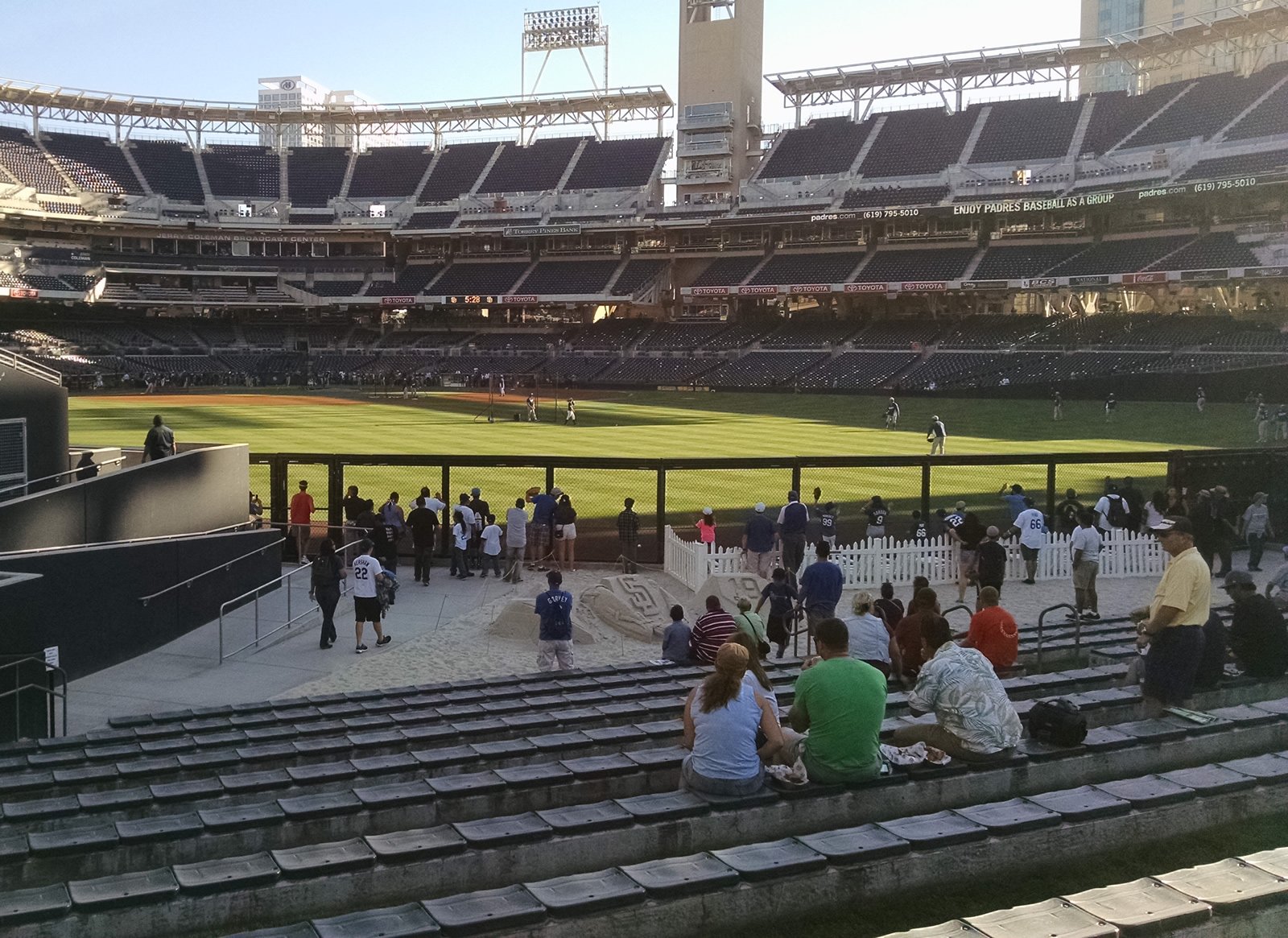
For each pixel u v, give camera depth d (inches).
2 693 464.8
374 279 3804.1
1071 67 3189.0
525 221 3604.8
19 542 631.8
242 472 885.2
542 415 2236.7
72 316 3563.0
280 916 234.2
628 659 636.7
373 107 3927.2
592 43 4065.0
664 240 3636.8
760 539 767.7
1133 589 818.8
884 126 3344.0
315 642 678.5
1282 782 286.0
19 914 213.0
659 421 2080.5
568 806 286.0
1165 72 4097.0
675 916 220.5
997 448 1524.4
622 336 3484.3
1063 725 307.4
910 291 2972.4
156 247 3754.9
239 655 644.1
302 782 316.2
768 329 3277.6
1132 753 315.6
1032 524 820.6
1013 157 3031.5
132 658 637.3
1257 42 2849.4
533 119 3954.2
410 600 797.2
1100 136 2962.6
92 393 2933.1
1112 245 2812.5
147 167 3715.6
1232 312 2554.1
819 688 281.7
